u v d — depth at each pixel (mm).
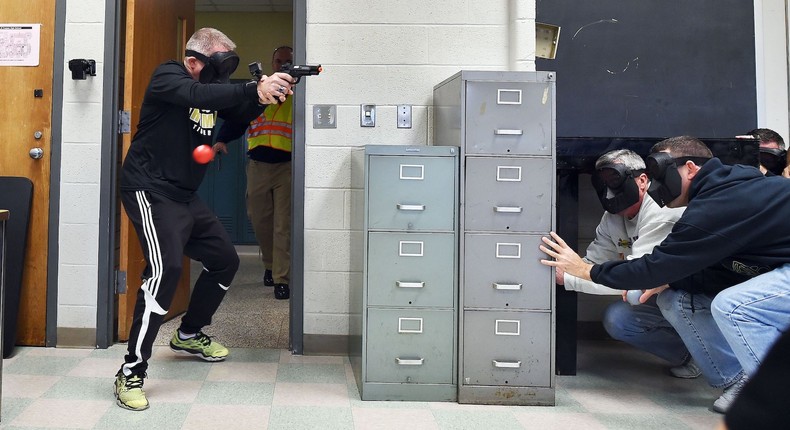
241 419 1724
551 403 1930
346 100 2441
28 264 2410
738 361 1783
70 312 2414
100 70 2418
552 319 1942
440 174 1951
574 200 2191
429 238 1957
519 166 1945
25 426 1621
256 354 2428
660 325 2180
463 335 1940
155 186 1925
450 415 1817
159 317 1857
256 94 1797
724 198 1565
